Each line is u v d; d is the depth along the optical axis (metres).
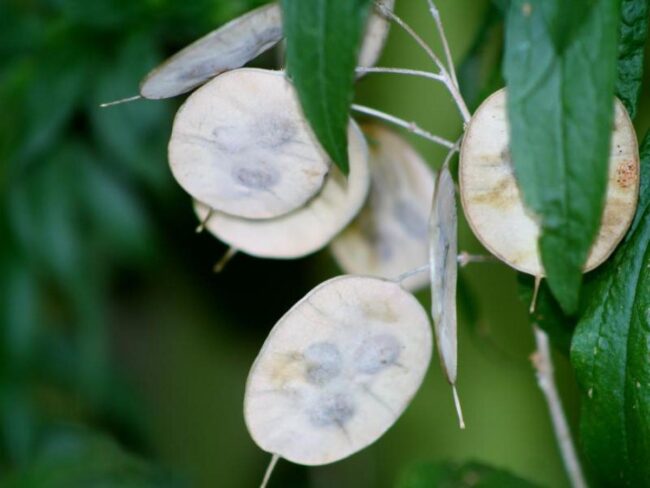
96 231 0.55
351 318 0.35
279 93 0.35
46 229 0.53
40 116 0.51
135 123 0.50
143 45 0.50
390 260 0.41
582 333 0.35
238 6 0.48
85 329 0.55
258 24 0.34
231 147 0.35
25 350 0.54
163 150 0.51
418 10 0.51
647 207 0.35
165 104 0.51
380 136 0.40
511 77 0.31
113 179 0.54
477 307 0.45
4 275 0.53
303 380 0.35
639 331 0.35
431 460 0.43
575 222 0.30
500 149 0.33
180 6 0.49
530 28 0.31
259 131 0.35
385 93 0.52
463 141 0.33
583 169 0.30
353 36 0.32
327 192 0.37
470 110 0.39
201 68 0.35
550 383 0.40
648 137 0.35
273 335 0.34
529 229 0.33
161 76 0.34
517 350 0.54
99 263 0.55
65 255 0.53
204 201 0.36
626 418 0.35
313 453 0.36
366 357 0.35
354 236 0.41
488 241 0.33
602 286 0.35
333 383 0.35
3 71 0.51
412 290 0.41
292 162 0.35
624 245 0.35
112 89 0.50
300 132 0.35
